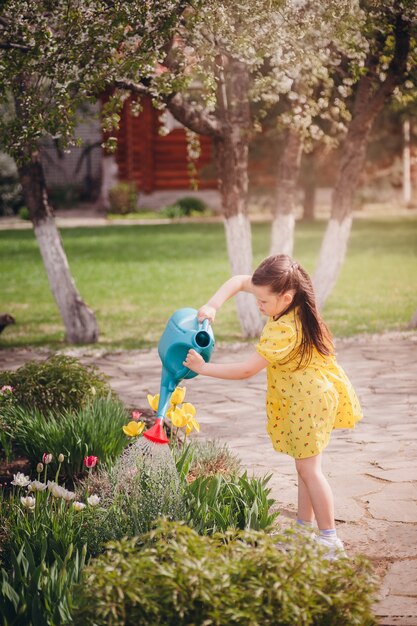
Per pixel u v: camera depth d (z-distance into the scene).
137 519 3.50
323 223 23.31
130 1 5.33
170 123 27.78
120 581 2.47
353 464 5.00
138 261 17.20
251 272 9.26
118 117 5.79
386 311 11.10
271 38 5.93
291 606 2.46
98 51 5.43
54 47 5.54
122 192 27.38
